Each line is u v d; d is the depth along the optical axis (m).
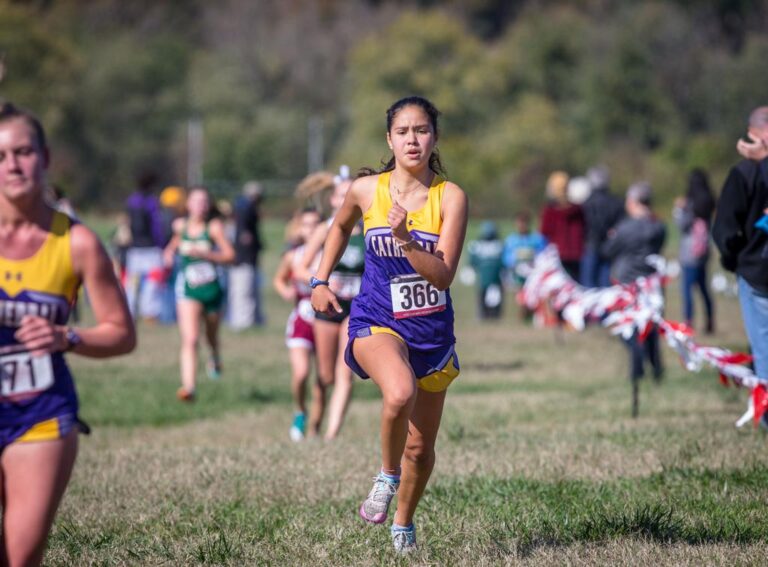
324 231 29.27
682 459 23.66
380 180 16.47
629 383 40.88
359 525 19.03
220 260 38.53
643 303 28.83
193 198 38.38
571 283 45.12
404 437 15.69
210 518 19.75
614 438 27.06
